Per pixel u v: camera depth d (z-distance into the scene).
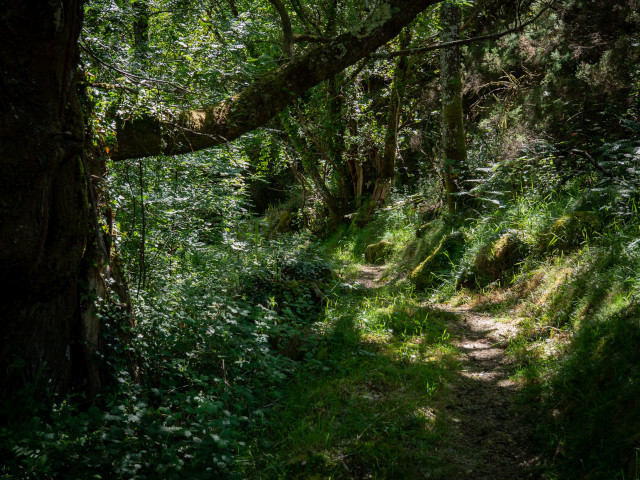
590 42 11.12
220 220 7.83
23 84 2.54
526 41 13.80
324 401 4.22
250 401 4.02
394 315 6.20
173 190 6.48
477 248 7.45
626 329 3.89
